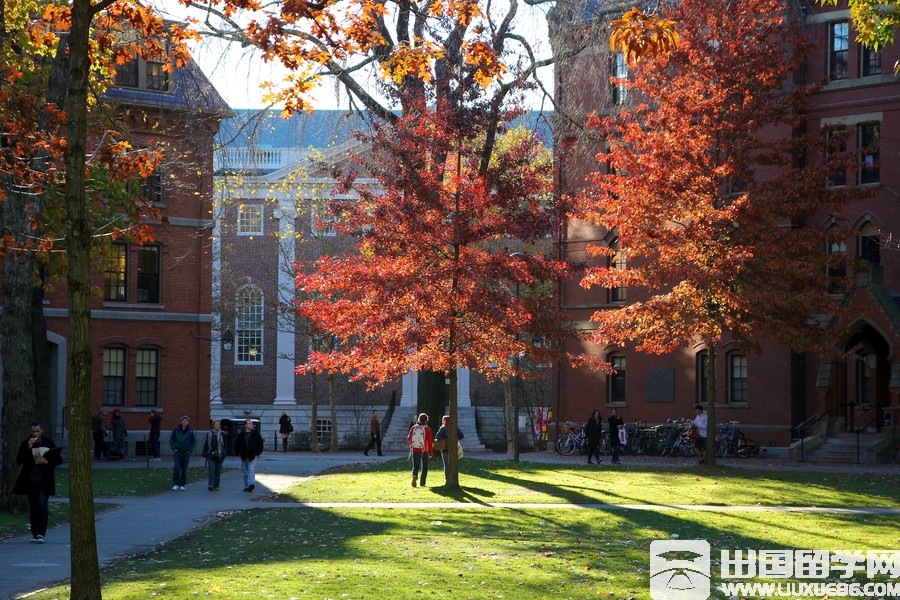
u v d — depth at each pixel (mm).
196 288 45781
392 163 26125
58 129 21141
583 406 47219
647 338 33906
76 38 10852
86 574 10328
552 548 16562
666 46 11516
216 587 12680
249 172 33312
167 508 23422
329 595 12250
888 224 40531
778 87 33969
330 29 13594
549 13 32938
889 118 40656
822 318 40375
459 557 15477
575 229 47156
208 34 25438
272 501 25125
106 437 43844
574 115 35469
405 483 28312
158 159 16531
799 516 21172
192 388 45594
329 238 53250
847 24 41562
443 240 25453
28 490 18094
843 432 39844
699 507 23047
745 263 33031
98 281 43938
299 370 27156
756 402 42594
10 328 22656
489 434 61438
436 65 26281
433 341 26172
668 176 33062
